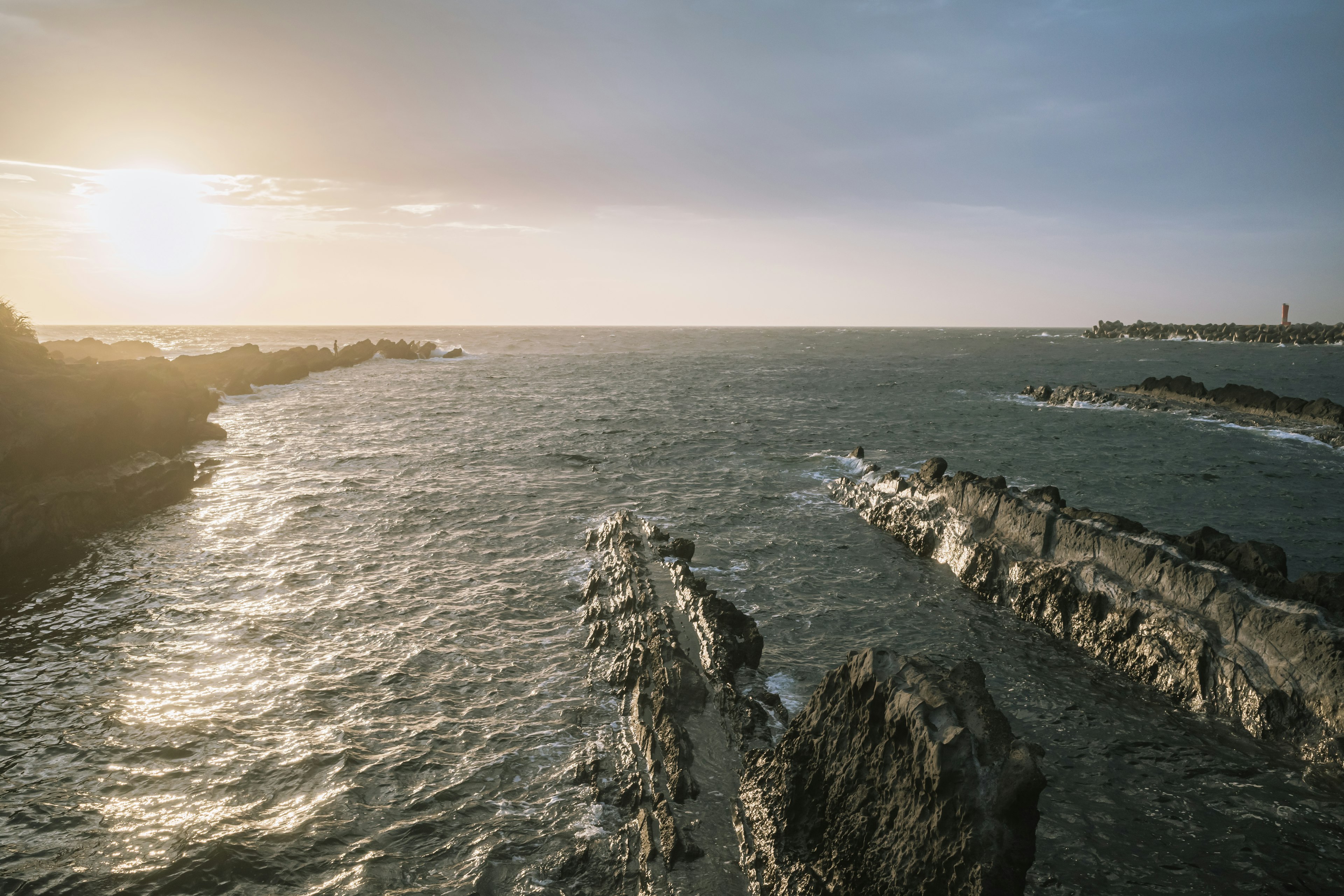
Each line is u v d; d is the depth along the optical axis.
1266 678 13.05
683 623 15.32
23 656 14.98
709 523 25.28
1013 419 50.34
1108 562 16.81
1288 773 11.81
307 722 12.71
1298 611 13.27
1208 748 12.54
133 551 21.59
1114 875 9.66
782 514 26.48
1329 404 44.22
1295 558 21.91
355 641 15.89
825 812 9.20
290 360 77.69
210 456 35.84
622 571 18.84
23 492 22.19
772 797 9.88
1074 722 13.36
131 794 10.71
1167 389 57.28
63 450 24.94
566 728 12.62
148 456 29.03
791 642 16.34
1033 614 17.62
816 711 10.16
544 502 27.72
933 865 7.57
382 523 24.78
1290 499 28.62
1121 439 42.06
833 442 41.47
